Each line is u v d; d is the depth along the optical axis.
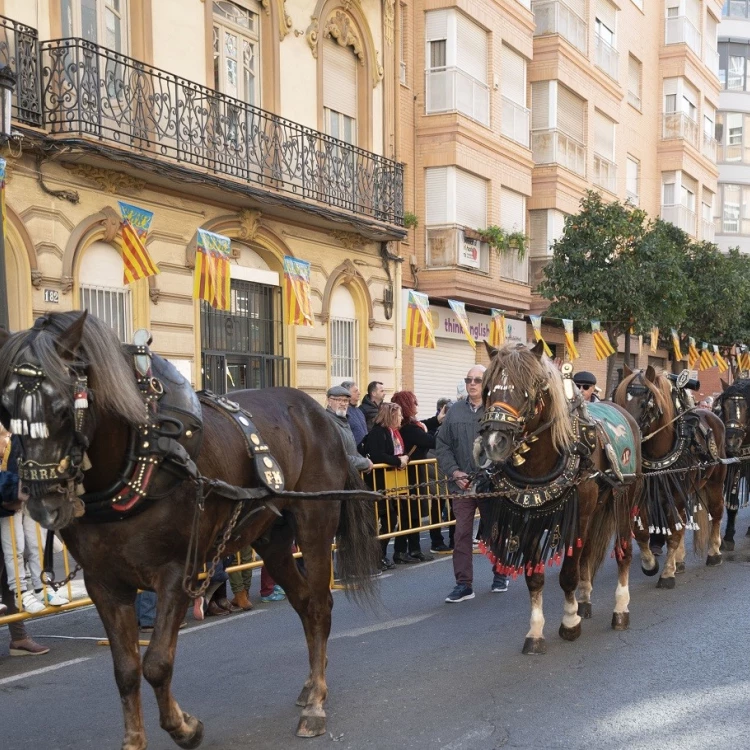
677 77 31.17
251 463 4.51
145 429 3.81
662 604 7.48
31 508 3.45
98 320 3.77
